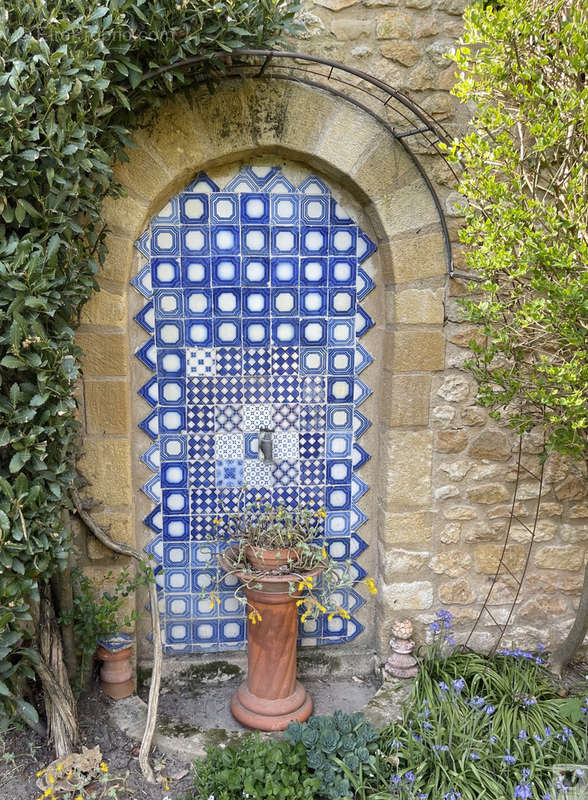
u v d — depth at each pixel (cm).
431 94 267
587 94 215
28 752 247
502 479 299
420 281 279
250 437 296
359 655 314
